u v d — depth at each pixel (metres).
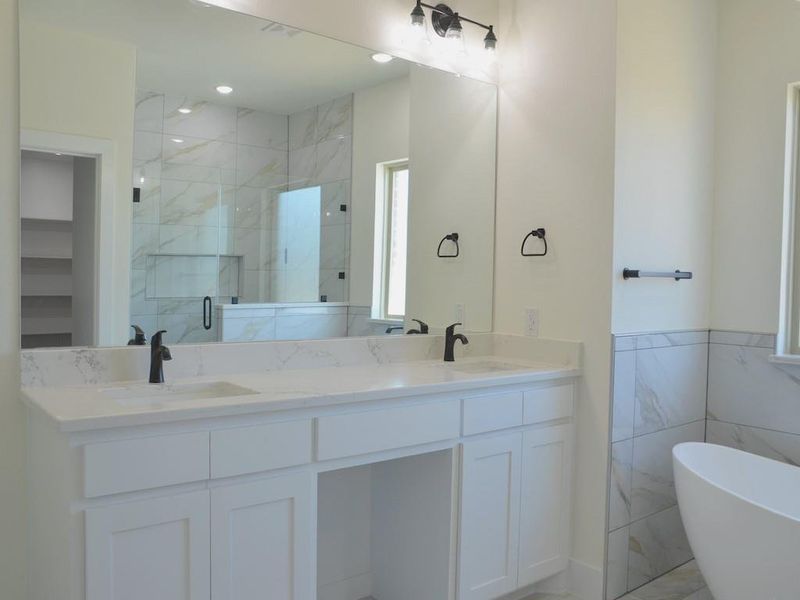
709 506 2.26
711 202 3.12
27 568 1.91
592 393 2.68
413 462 2.46
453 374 2.41
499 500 2.45
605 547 2.63
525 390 2.52
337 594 2.58
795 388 2.85
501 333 3.07
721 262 3.11
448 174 2.94
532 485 2.56
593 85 2.67
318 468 1.93
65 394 1.83
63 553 1.55
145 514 1.59
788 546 2.01
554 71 2.83
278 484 1.83
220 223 2.33
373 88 2.70
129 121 2.13
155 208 2.19
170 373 2.20
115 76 2.10
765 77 2.96
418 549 2.44
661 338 2.84
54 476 1.60
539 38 2.90
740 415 3.03
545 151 2.86
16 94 1.92
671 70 2.87
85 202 2.04
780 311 2.92
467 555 2.34
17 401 1.90
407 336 2.84
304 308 2.54
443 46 2.88
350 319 2.67
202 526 1.69
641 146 2.72
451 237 2.96
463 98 2.97
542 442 2.60
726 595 2.25
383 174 2.76
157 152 2.19
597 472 2.66
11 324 1.90
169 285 2.21
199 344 2.27
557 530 2.67
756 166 2.99
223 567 1.73
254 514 1.79
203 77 2.28
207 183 2.30
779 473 2.62
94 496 1.52
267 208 2.44
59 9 1.99
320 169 2.57
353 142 2.66
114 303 2.10
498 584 2.45
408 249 2.83
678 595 2.70
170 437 1.63
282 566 1.85
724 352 3.08
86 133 2.05
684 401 2.99
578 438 2.73
